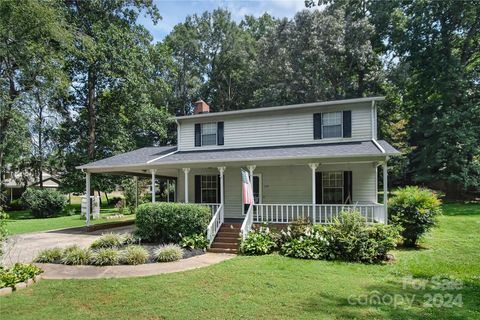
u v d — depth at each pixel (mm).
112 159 16562
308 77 27547
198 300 5973
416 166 26172
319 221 12422
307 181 14547
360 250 9164
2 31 17828
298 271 8000
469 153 22094
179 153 16453
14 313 5391
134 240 11508
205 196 16406
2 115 20094
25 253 10430
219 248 10906
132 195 26547
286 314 5340
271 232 11164
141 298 6098
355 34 26656
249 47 40219
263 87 33656
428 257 9586
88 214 15797
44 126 25297
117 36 24500
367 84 26984
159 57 29234
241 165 13250
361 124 14148
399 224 10664
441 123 22547
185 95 39969
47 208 22875
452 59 24078
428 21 25688
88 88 26531
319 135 14648
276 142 15414
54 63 20672
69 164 26469
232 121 16375
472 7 23641
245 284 6934
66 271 8078
